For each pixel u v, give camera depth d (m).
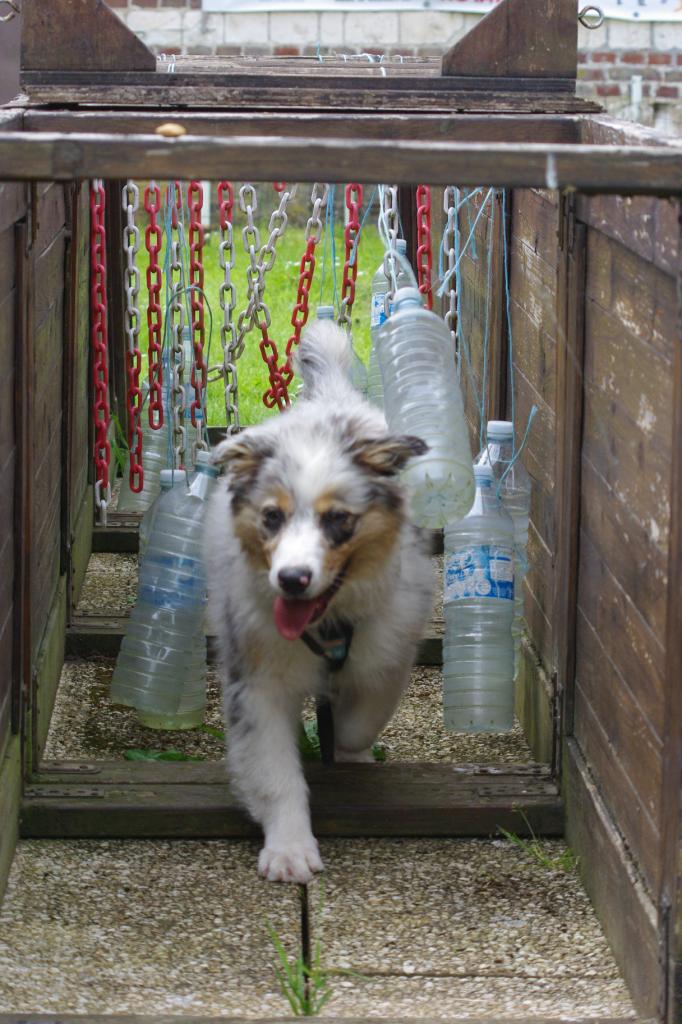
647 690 2.20
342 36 6.08
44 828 2.50
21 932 2.32
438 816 2.52
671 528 2.10
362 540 2.42
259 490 2.40
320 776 2.58
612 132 2.39
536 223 2.74
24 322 2.44
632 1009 2.21
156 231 3.01
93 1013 2.17
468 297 3.39
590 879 2.40
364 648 2.55
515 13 2.66
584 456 2.47
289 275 5.14
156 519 2.90
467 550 2.76
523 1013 2.20
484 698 2.76
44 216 2.68
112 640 3.04
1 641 2.39
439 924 2.36
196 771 2.60
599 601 2.40
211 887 2.42
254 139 2.02
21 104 2.59
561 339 2.54
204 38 6.04
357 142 2.01
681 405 2.07
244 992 2.23
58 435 2.92
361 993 2.23
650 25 6.08
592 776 2.43
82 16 2.65
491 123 2.53
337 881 2.43
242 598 2.48
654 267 2.18
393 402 2.65
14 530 2.47
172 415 3.09
